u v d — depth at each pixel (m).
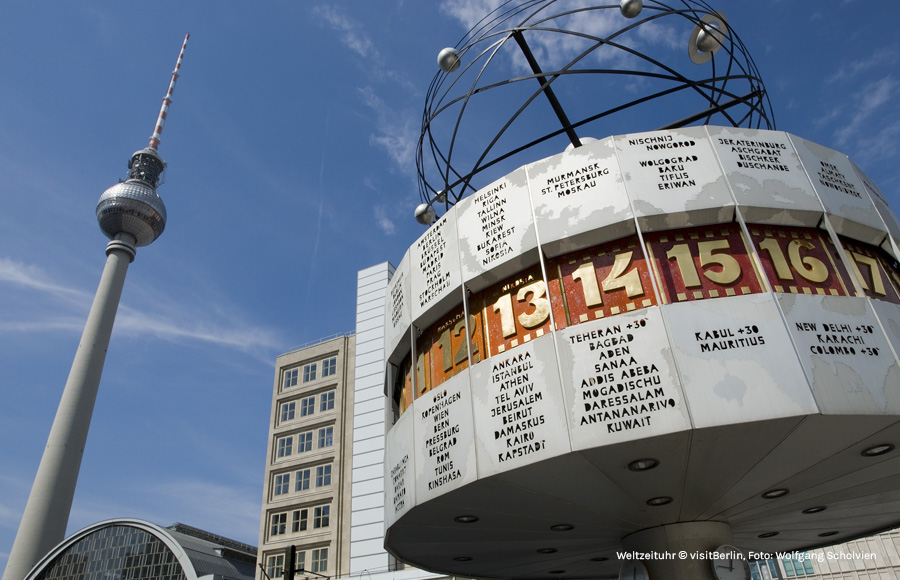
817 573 53.38
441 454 13.73
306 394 57.09
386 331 18.78
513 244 14.43
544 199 14.50
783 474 13.10
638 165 13.98
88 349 82.56
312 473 52.28
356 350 55.44
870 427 11.12
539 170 14.96
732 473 12.91
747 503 15.05
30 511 71.00
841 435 11.36
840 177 14.40
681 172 13.76
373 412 51.72
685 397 11.16
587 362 12.19
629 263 13.38
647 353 11.78
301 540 49.16
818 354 11.27
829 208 13.51
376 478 48.53
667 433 10.99
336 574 46.00
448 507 14.18
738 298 11.92
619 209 13.52
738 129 14.47
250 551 79.31
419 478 14.13
